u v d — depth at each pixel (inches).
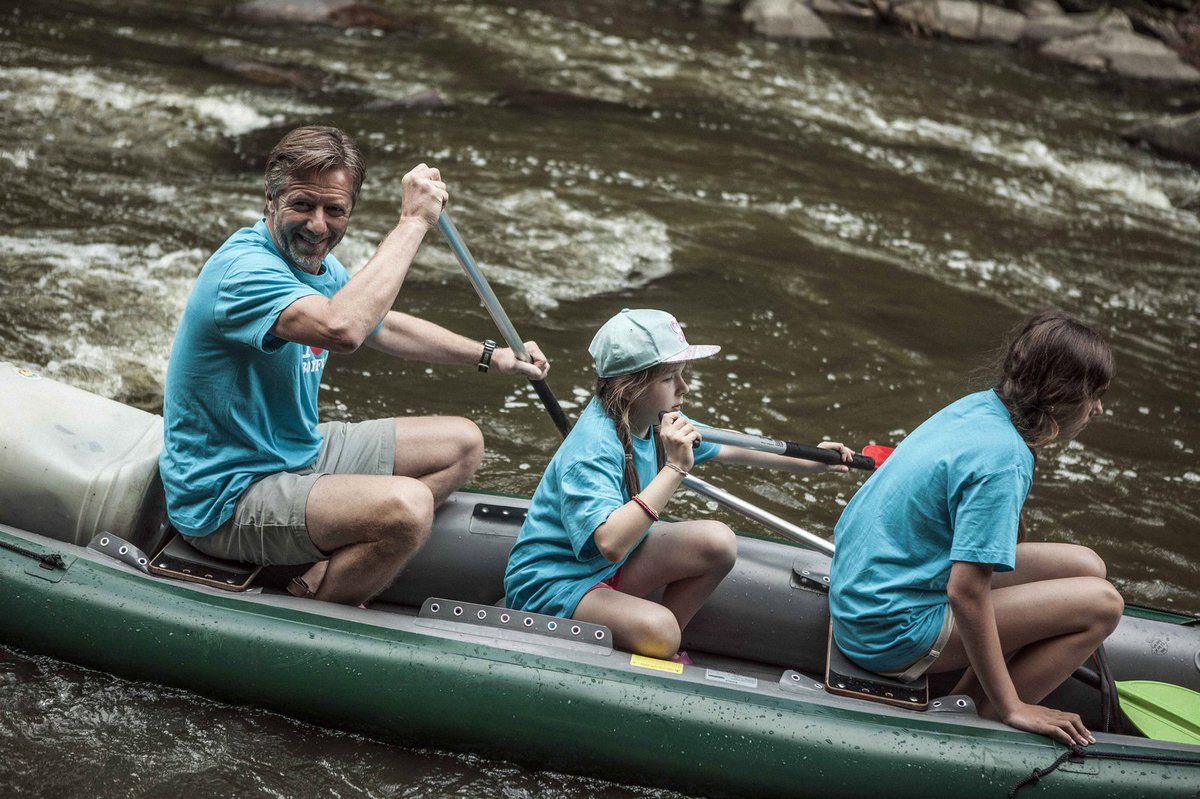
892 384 260.8
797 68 551.8
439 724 136.0
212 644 137.5
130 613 139.1
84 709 139.9
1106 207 423.8
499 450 217.5
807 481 222.1
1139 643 151.0
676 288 297.4
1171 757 130.4
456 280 284.7
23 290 252.2
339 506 137.9
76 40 434.9
